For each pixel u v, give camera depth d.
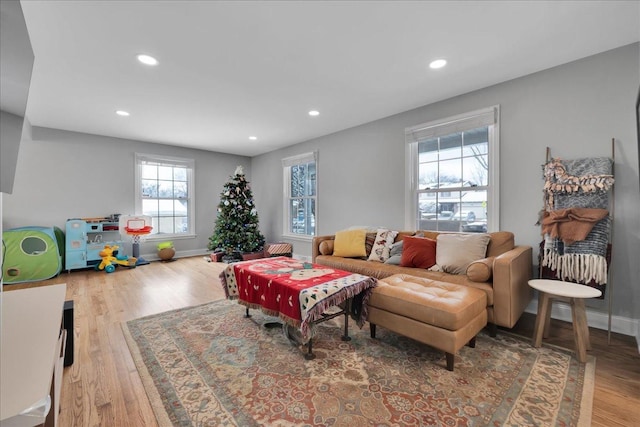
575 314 1.89
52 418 1.00
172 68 2.56
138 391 1.57
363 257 3.39
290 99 3.28
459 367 1.78
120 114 3.77
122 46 2.21
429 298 1.85
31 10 1.78
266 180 6.34
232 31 2.04
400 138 3.73
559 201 2.41
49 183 4.43
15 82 1.05
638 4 1.76
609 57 2.29
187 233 5.92
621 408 1.41
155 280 3.97
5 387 0.64
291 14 1.86
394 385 1.61
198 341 2.16
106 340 2.17
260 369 1.78
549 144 2.58
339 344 2.12
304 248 5.40
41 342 0.89
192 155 5.93
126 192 5.12
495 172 2.89
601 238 2.17
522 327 2.39
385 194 3.93
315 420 1.34
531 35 2.10
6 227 4.12
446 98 3.25
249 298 2.38
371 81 2.84
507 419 1.34
